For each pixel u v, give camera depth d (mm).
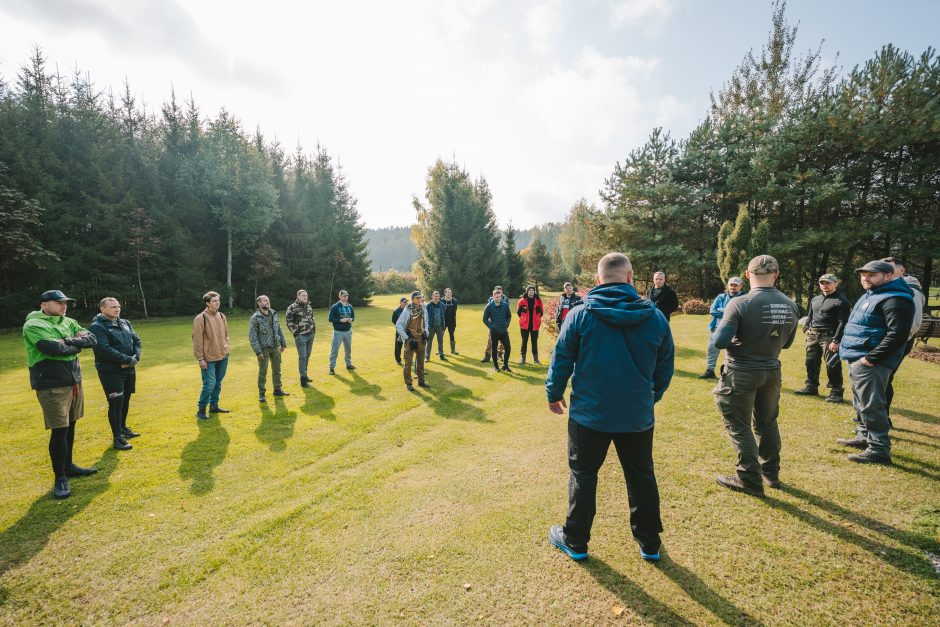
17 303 18031
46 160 19578
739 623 2098
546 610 2248
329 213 33719
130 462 4453
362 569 2650
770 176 18031
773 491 3338
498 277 36500
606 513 3184
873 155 16594
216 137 25922
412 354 7375
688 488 3461
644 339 2379
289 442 5012
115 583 2590
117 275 21203
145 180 23141
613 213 21906
